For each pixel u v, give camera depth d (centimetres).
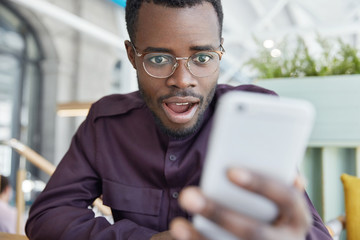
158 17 69
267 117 36
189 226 35
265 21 406
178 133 74
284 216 33
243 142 36
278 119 36
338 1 381
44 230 77
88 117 101
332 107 128
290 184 37
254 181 32
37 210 84
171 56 70
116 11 796
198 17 69
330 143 129
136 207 87
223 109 36
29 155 240
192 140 84
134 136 90
